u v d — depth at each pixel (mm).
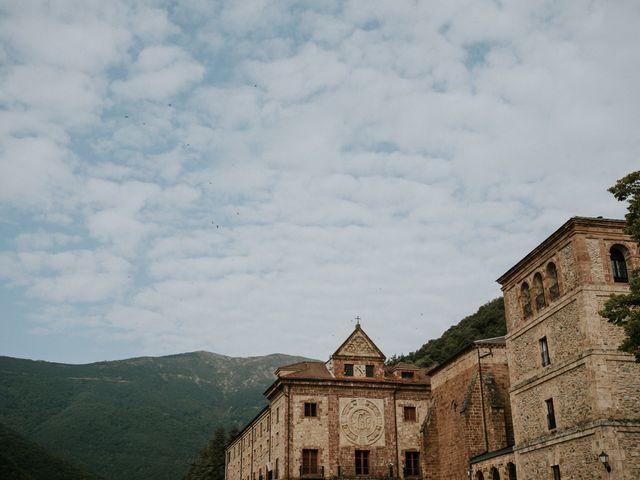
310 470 57562
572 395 34969
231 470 91375
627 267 35594
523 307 41594
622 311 27281
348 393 60844
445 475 56344
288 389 59594
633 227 27969
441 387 59500
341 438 59031
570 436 34531
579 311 34750
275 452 61375
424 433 58969
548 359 38000
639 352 26453
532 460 38750
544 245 38562
